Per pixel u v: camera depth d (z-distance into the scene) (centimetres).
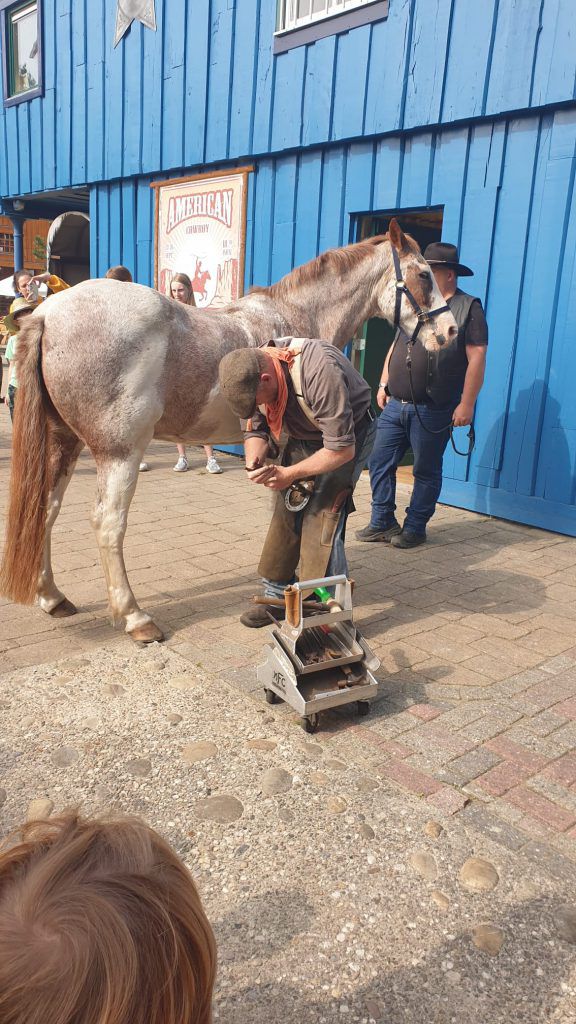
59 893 63
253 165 775
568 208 548
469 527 599
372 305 467
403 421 518
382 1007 174
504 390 604
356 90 660
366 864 219
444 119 600
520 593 453
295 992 177
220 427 389
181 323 362
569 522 576
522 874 218
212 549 512
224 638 372
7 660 342
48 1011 57
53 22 1005
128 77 901
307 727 287
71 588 432
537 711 313
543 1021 173
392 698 320
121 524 356
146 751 272
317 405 291
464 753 279
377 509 547
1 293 1432
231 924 196
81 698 309
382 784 258
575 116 534
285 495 350
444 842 229
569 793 258
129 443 348
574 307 554
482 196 597
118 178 955
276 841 227
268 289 434
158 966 63
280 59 720
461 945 192
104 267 1020
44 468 345
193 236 866
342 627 309
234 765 264
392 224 447
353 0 649
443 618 411
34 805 240
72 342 335
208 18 782
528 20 538
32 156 1112
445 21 586
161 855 72
